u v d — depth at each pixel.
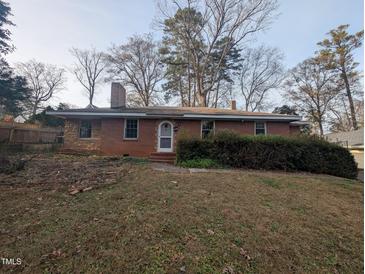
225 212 4.44
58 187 5.33
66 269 2.64
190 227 3.74
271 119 14.36
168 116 13.88
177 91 30.70
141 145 14.06
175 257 2.97
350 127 28.56
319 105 30.17
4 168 6.59
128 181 6.14
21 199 4.56
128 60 31.05
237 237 3.59
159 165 9.79
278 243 3.56
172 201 4.77
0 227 3.48
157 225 3.70
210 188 5.94
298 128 17.28
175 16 23.16
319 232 4.07
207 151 10.46
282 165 10.07
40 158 9.66
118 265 2.75
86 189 5.22
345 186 7.54
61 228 3.48
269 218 4.39
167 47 27.53
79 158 10.40
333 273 3.07
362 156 18.00
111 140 14.01
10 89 23.81
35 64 37.06
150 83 31.83
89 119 14.41
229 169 9.66
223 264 2.95
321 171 10.22
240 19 21.91
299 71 30.94
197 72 25.22
